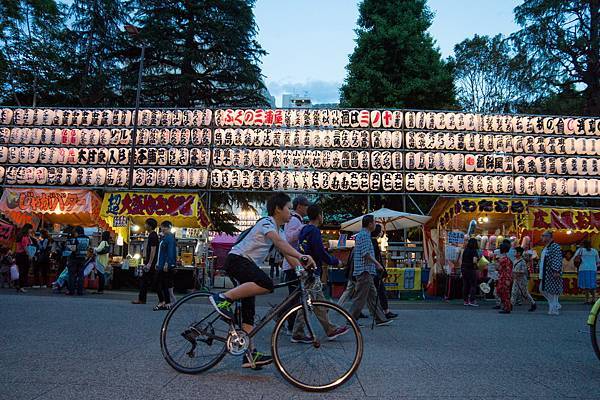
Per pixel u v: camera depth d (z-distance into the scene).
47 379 3.87
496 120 15.50
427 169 15.27
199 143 15.42
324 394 3.64
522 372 4.43
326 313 4.12
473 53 27.02
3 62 21.81
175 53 22.80
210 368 4.20
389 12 22.17
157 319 7.54
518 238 14.51
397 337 6.48
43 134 15.62
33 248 12.59
